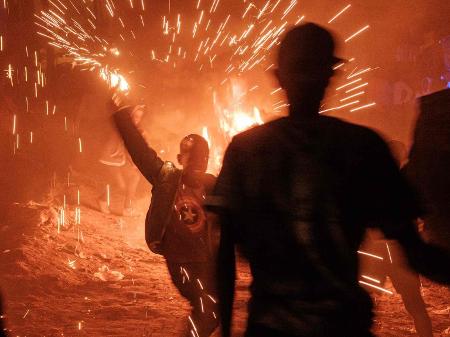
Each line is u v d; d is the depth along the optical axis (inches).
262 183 112.9
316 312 105.3
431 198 131.2
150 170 197.5
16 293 299.6
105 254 389.1
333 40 117.4
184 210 199.2
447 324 273.3
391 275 203.8
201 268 199.2
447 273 112.3
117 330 255.3
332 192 109.7
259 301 109.3
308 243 108.7
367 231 114.3
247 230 112.9
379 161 111.3
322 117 115.3
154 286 328.8
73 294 309.6
